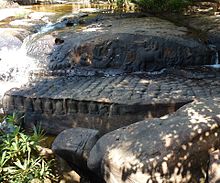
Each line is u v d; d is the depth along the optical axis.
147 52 5.97
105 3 12.02
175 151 2.96
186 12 9.07
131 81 5.31
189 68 5.96
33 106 4.95
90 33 6.68
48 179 3.68
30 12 10.19
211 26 7.21
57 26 8.12
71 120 4.79
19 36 7.41
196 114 3.36
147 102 4.45
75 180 3.80
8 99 5.09
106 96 4.70
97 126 4.68
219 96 4.51
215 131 3.10
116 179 3.10
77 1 12.95
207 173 3.02
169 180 2.94
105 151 3.24
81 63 6.12
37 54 6.57
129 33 6.23
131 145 3.14
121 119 4.55
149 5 9.58
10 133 4.11
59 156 3.83
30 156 3.73
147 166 2.93
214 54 6.19
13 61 6.60
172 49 6.02
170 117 3.41
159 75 5.74
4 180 3.47
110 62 6.04
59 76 5.98
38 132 4.74
